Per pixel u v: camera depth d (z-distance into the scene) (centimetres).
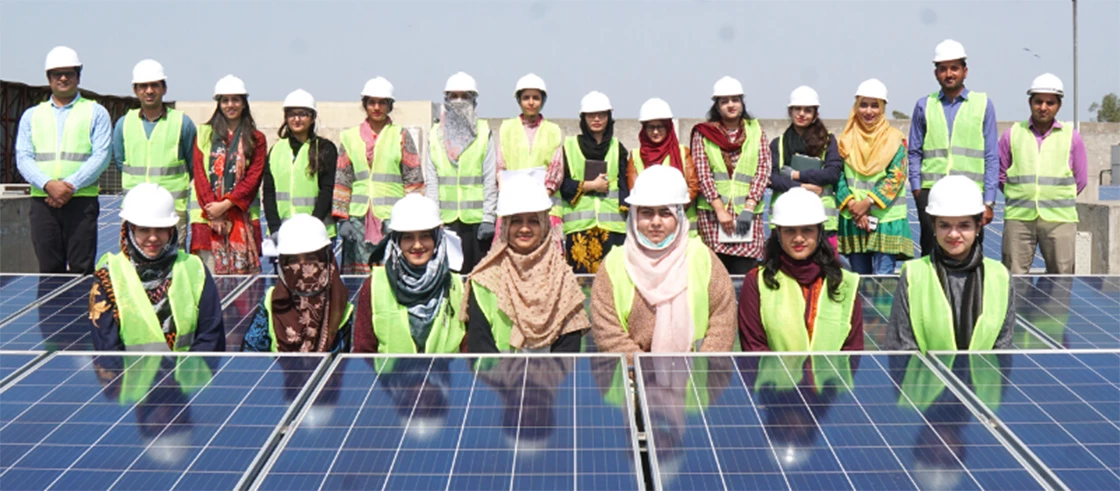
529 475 384
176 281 625
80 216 984
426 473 386
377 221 1000
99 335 616
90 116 983
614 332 605
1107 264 1209
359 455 400
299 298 620
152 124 1002
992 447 402
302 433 419
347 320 646
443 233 620
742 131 954
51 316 729
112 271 620
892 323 605
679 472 384
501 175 980
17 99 2802
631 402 445
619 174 997
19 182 2773
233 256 986
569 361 496
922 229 1009
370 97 997
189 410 441
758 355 502
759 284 607
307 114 995
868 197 982
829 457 395
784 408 439
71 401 452
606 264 619
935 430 417
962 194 576
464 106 995
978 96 982
